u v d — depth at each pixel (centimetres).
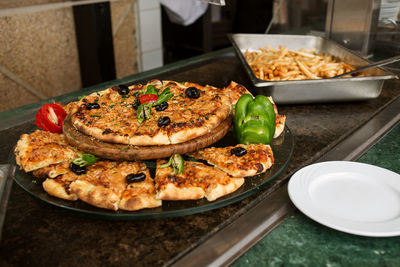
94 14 354
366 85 179
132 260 93
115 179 115
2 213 98
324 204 110
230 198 112
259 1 465
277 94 180
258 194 119
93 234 102
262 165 121
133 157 123
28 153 125
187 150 127
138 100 149
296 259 96
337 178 121
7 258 94
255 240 101
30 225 106
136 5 413
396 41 261
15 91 339
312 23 320
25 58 337
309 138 157
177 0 447
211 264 93
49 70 360
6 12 310
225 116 142
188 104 148
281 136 151
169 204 110
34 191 116
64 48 366
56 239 101
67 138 131
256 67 223
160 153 123
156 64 466
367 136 160
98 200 106
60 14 351
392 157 143
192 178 114
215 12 552
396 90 211
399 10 254
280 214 112
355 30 261
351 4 257
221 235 103
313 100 185
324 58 234
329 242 101
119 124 133
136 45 434
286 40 261
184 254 96
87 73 385
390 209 108
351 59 218
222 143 146
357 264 94
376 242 101
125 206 107
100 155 124
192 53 582
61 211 112
